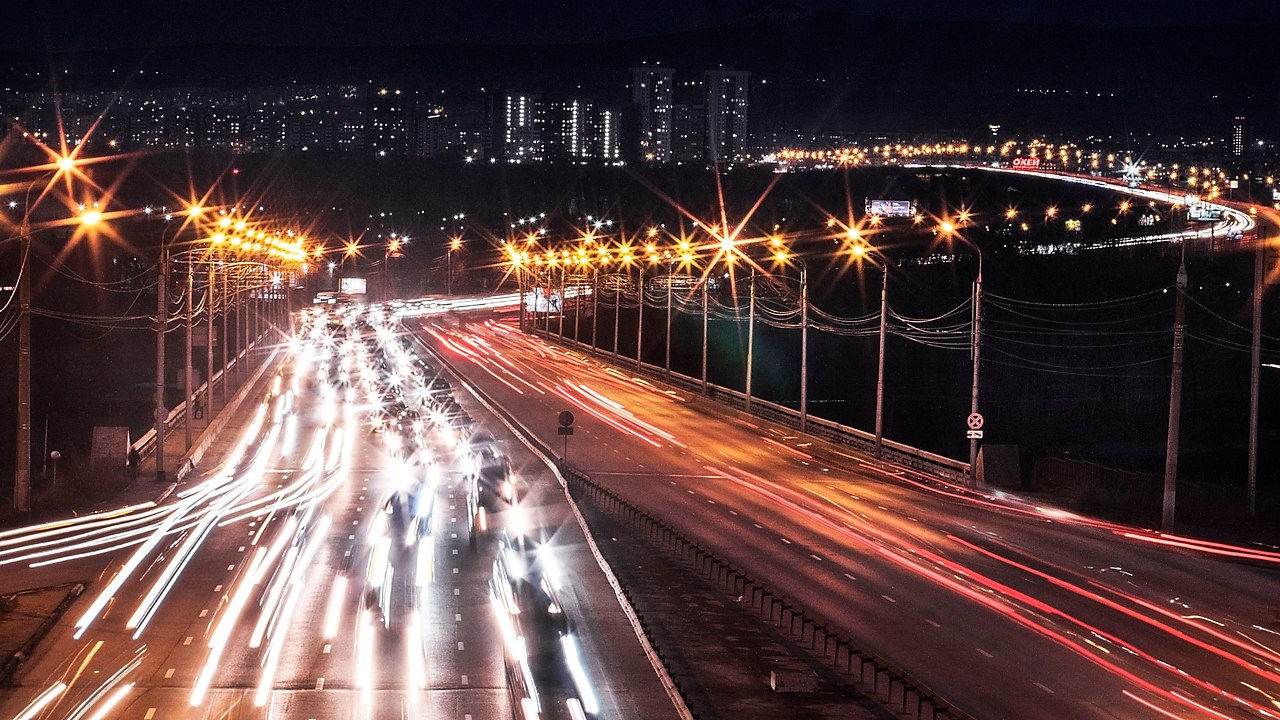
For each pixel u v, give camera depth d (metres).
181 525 54.50
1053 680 33.09
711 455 81.50
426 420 90.00
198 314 109.00
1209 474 110.38
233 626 36.97
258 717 28.56
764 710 30.30
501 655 34.12
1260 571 48.38
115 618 37.91
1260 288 62.06
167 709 29.03
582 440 86.75
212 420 91.69
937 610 40.81
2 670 31.86
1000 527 57.44
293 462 76.25
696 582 44.31
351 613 38.62
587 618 39.03
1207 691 32.31
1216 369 141.50
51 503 60.03
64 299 137.00
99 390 116.12
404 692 30.66
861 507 62.50
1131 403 135.25
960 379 143.75
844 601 41.88
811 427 93.44
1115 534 56.28
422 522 54.25
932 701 28.73
